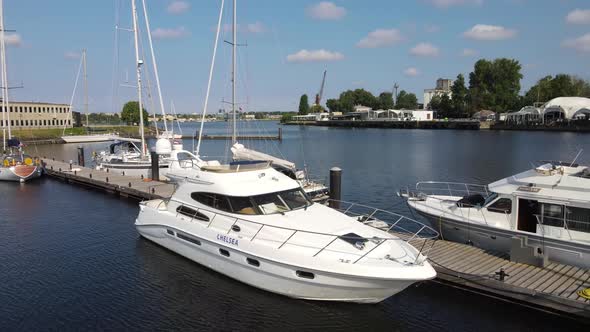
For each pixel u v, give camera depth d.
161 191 21.48
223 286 10.86
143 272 11.86
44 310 9.86
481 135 74.94
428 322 9.27
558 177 10.91
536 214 11.09
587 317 8.54
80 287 11.05
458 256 11.41
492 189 12.08
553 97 99.75
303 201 11.68
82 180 26.27
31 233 15.68
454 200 14.06
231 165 12.40
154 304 10.13
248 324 9.28
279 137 68.75
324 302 9.74
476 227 12.00
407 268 8.73
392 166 36.16
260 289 10.40
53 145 65.38
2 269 12.23
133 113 92.38
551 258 10.81
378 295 9.22
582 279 9.77
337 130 110.06
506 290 9.53
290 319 9.44
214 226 11.29
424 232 15.97
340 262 8.91
